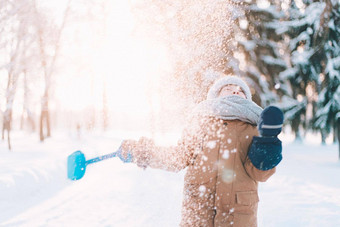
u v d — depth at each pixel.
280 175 7.19
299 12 11.48
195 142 1.29
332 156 13.61
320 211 4.16
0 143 16.75
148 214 3.90
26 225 3.66
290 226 3.56
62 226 3.62
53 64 15.43
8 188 5.12
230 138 1.24
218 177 1.23
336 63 11.12
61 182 6.29
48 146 14.28
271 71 11.91
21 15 11.16
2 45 10.83
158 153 1.35
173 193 5.15
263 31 11.27
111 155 1.45
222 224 1.21
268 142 1.14
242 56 10.96
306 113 12.87
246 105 1.30
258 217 3.90
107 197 4.99
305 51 11.66
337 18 11.16
